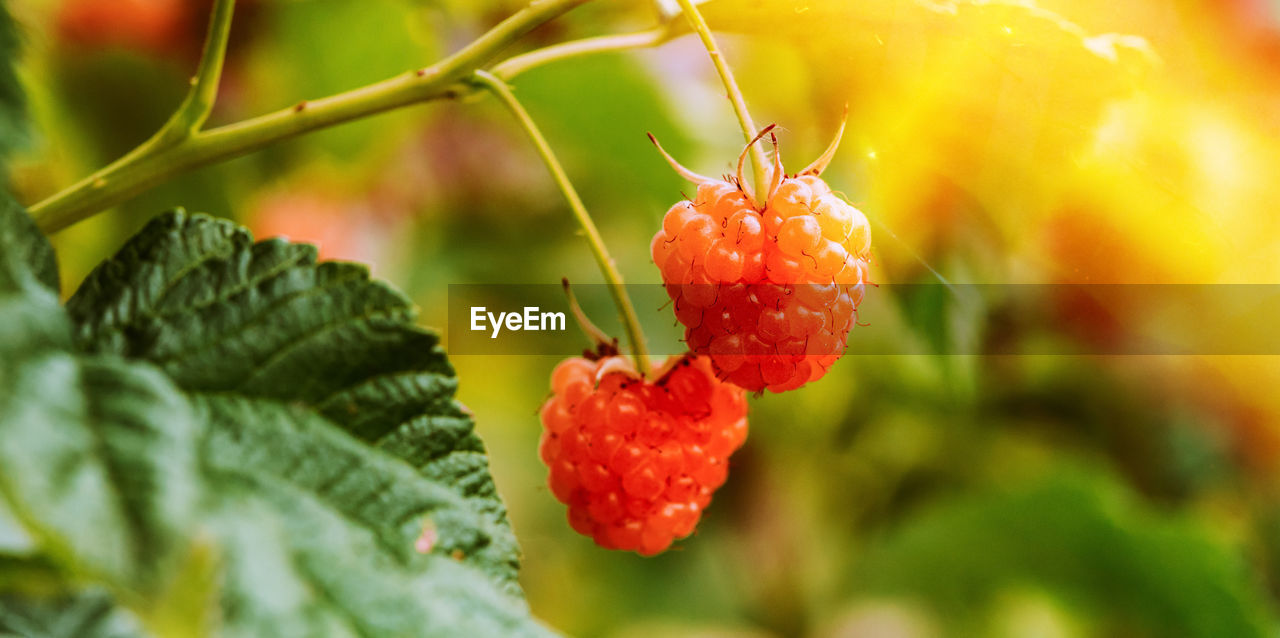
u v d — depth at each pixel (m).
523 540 0.32
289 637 0.13
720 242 0.16
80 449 0.13
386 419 0.15
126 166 0.16
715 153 0.23
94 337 0.14
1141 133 0.18
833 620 0.31
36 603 0.15
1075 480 0.25
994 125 0.17
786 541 0.32
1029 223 0.18
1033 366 0.25
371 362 0.15
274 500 0.14
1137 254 0.18
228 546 0.13
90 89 0.22
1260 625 0.24
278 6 0.23
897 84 0.17
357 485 0.14
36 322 0.13
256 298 0.15
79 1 0.21
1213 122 0.18
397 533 0.14
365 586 0.14
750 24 0.17
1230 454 0.26
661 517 0.17
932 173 0.18
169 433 0.13
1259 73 0.18
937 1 0.16
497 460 0.31
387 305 0.15
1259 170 0.18
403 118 0.26
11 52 0.14
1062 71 0.17
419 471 0.14
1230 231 0.18
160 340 0.14
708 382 0.17
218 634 0.13
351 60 0.23
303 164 0.25
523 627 0.14
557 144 0.27
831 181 0.19
